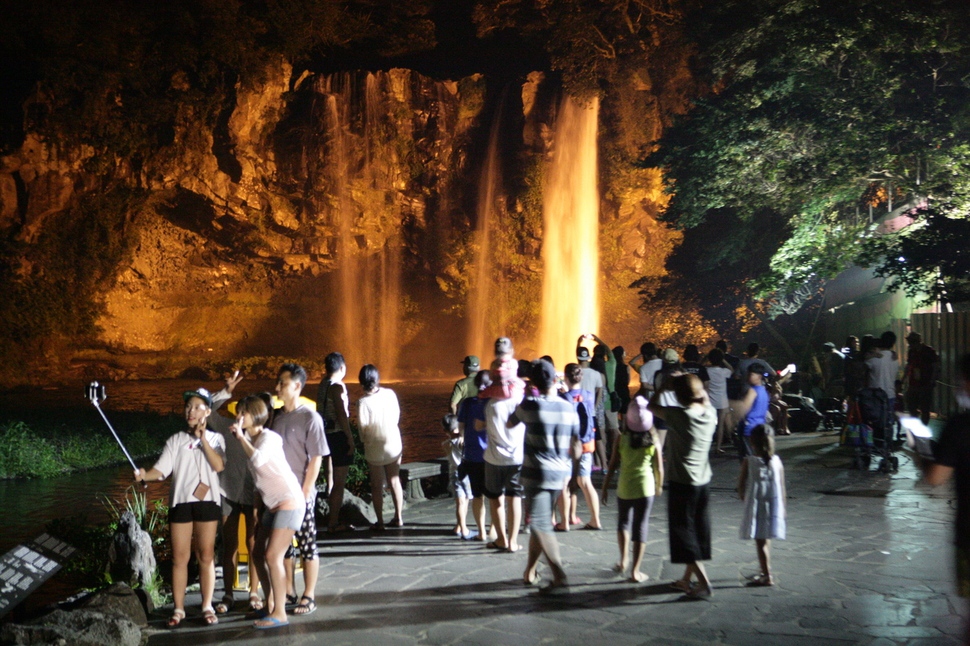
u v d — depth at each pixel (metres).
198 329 51.31
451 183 54.41
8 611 5.55
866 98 19.09
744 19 20.89
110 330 47.66
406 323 54.09
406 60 54.09
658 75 47.06
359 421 9.14
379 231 52.84
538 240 52.78
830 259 19.84
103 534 8.37
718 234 27.02
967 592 4.23
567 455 6.84
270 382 45.94
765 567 6.81
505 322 53.03
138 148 44.81
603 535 8.68
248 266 52.22
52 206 43.66
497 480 8.03
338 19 47.94
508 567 7.55
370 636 5.84
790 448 14.77
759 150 20.45
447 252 53.34
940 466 4.32
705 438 6.52
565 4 44.72
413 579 7.22
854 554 7.71
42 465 17.02
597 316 51.84
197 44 44.28
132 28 42.22
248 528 6.65
